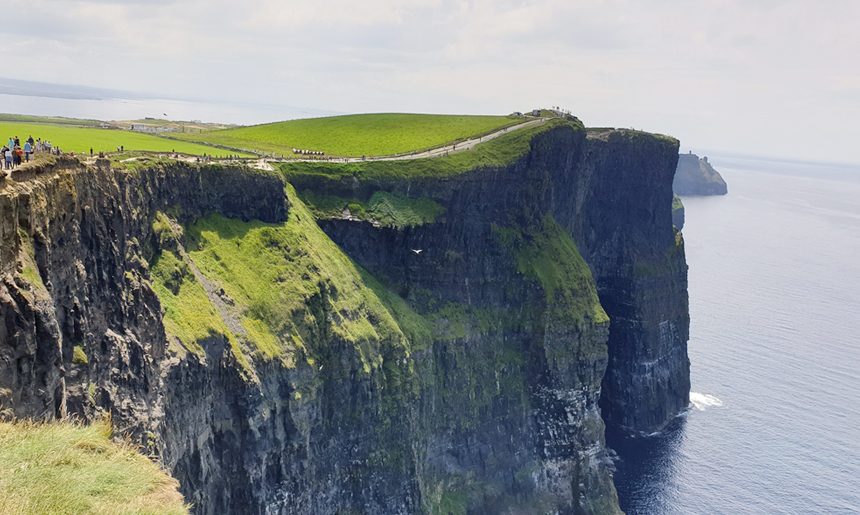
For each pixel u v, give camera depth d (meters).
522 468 150.38
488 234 159.38
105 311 74.69
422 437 130.50
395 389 125.25
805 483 159.75
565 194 182.25
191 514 87.38
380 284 141.25
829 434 182.62
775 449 174.88
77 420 63.88
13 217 56.34
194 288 95.62
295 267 115.31
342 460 116.31
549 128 172.88
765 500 153.00
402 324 135.38
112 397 72.12
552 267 162.50
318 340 112.25
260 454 98.88
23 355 55.25
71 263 68.31
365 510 118.81
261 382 99.44
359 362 116.44
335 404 114.06
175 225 99.06
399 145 183.38
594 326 160.75
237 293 103.94
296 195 135.88
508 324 156.88
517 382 154.00
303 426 105.56
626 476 163.12
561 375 155.62
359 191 144.12
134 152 103.94
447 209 153.75
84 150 113.38
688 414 196.00
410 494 125.00
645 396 197.00
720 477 163.25
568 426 155.12
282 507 104.00
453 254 151.88
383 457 121.38
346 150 178.00
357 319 122.31
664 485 159.25
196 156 119.38
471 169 156.62
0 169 59.41
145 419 75.69
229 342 95.31
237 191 114.81
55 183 66.44
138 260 83.31
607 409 199.12
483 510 141.88
